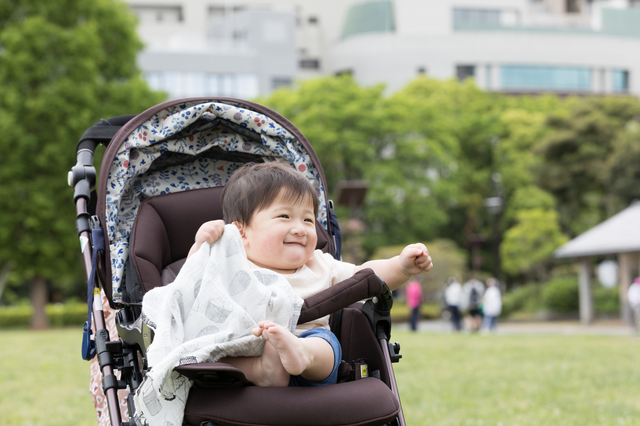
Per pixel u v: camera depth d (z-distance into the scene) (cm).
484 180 3538
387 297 236
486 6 5462
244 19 4288
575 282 2780
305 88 3206
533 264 3192
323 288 238
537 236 3020
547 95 4234
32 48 2145
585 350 1103
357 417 202
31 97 2156
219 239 219
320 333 218
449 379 740
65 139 2123
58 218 2169
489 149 3606
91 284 267
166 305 206
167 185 311
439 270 2747
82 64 2172
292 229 228
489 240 3772
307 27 5409
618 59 5162
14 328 2548
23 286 3959
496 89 4988
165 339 200
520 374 782
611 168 2788
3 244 2166
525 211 3294
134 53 2406
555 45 5066
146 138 288
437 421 498
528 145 3594
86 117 2127
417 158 3123
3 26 2227
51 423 510
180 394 205
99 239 269
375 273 229
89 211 315
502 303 2898
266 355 209
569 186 3075
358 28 5156
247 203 231
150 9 5219
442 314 2683
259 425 195
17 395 660
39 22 2147
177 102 294
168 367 191
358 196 1908
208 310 209
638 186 2705
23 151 2112
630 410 536
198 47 4091
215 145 310
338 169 3212
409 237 3081
